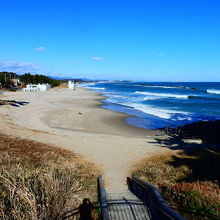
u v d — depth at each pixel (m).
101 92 93.31
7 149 14.12
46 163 11.83
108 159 14.80
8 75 120.81
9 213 5.10
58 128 24.55
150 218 6.48
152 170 12.54
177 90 112.19
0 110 31.22
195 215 6.68
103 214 5.92
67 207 6.03
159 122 30.12
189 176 11.84
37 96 59.72
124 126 27.25
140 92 93.94
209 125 27.08
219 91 100.75
